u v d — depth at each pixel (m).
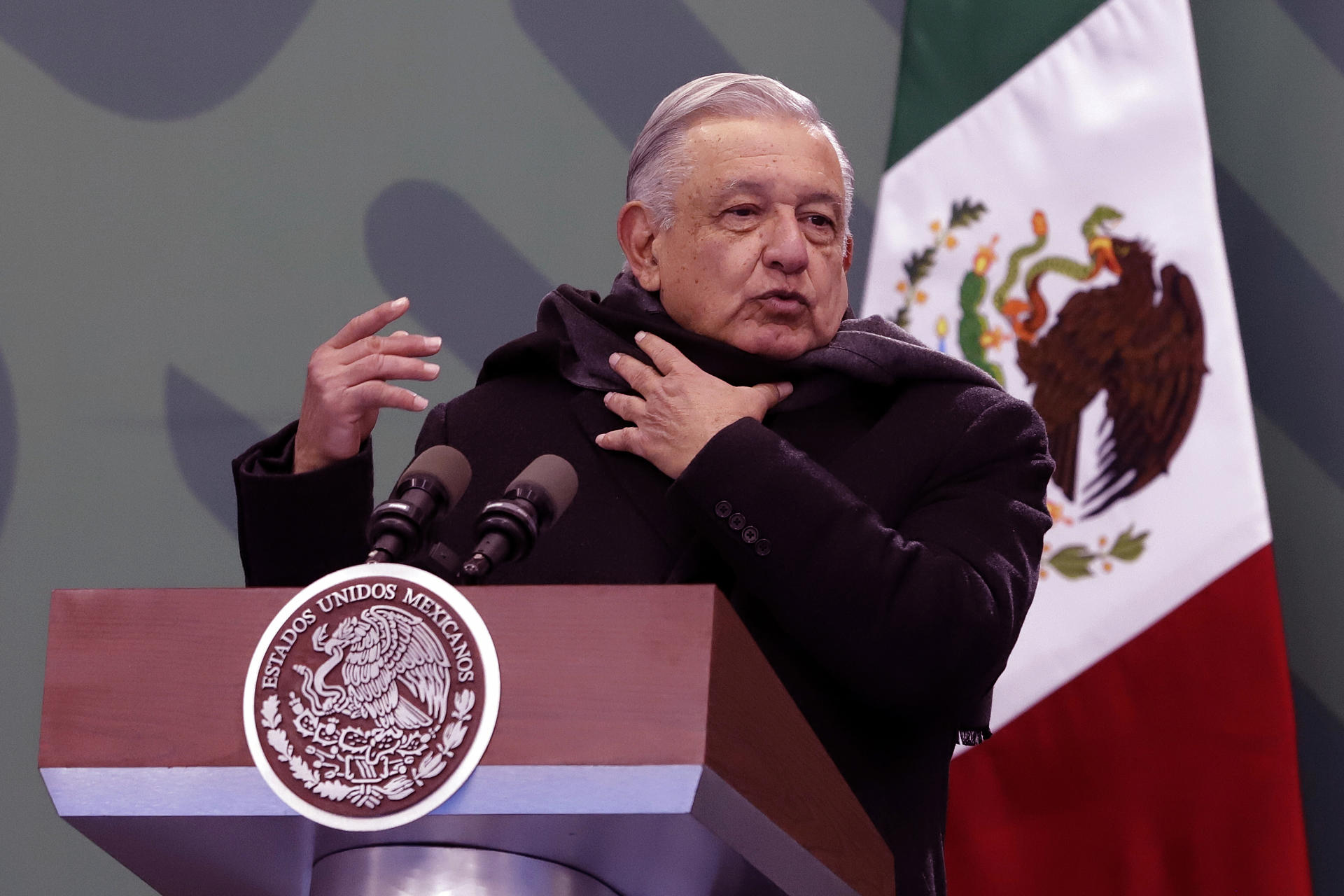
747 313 6.07
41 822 10.45
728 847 3.62
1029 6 12.51
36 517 11.07
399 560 4.43
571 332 6.34
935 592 4.91
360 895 3.83
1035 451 5.88
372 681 3.67
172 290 11.66
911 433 5.76
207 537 11.27
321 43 12.32
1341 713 11.27
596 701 3.54
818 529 4.92
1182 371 11.18
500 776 3.54
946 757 5.71
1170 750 10.41
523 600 3.65
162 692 3.80
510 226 12.25
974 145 12.26
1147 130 11.88
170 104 11.99
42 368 11.35
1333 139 12.40
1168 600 10.70
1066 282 11.70
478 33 12.55
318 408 5.69
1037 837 10.53
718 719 3.54
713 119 6.36
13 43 11.85
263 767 3.67
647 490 5.84
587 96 12.60
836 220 6.29
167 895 4.64
